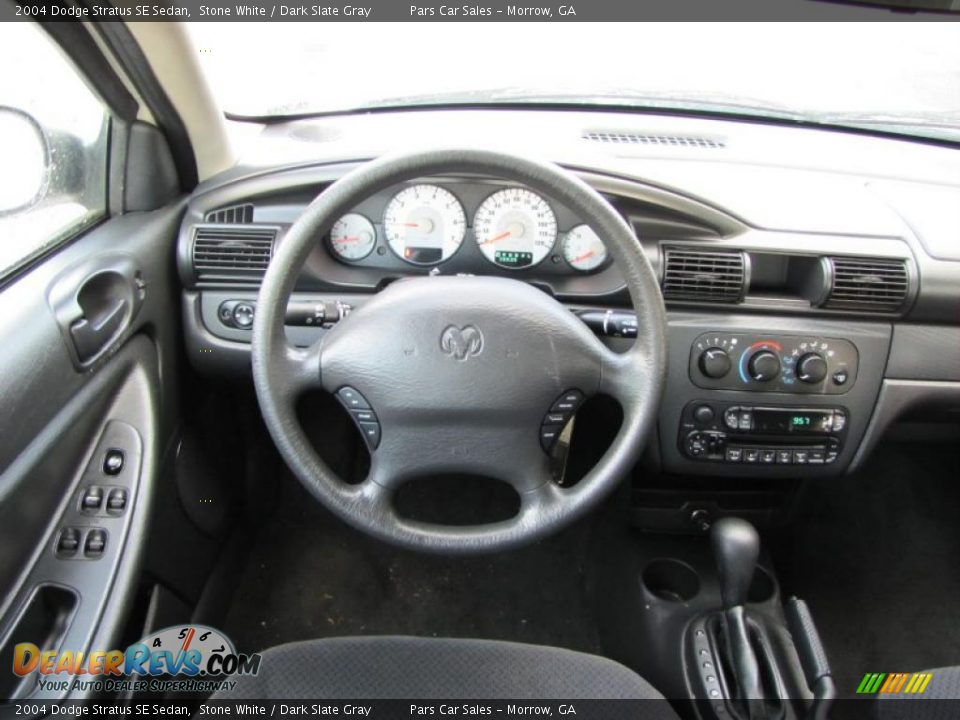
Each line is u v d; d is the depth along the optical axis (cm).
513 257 134
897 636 168
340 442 173
